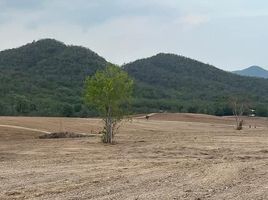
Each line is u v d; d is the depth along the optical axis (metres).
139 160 21.11
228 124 72.94
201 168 17.20
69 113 82.94
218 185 13.54
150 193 12.38
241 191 12.59
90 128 49.06
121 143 32.28
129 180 14.70
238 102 94.25
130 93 33.59
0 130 41.50
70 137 39.66
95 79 33.19
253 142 32.22
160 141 33.72
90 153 24.98
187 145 29.81
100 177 15.51
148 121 65.81
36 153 25.12
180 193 12.33
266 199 11.55
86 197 12.01
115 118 33.22
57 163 20.11
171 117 80.50
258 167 17.31
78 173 16.62
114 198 11.77
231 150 26.31
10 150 27.08
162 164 19.06
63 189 13.22
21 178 15.55
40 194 12.53
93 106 33.53
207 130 53.66
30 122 49.47
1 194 12.65
